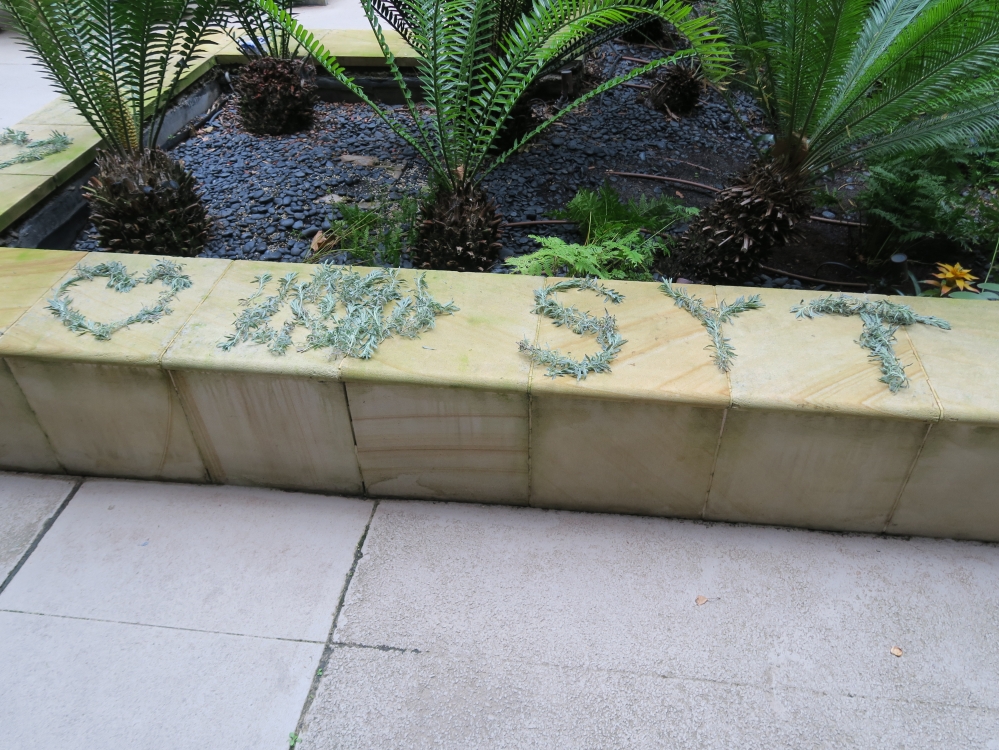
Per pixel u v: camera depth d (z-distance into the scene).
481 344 2.09
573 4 2.46
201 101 4.38
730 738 1.72
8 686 1.82
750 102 4.80
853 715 1.76
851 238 3.36
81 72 2.78
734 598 2.03
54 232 3.19
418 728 1.74
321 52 2.53
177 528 2.23
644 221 3.24
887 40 2.60
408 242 3.10
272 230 3.34
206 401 2.13
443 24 2.45
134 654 1.89
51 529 2.23
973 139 2.57
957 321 2.15
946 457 1.93
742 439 1.99
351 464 2.25
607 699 1.80
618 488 2.20
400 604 2.01
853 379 1.94
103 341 2.10
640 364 2.01
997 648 1.90
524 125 4.05
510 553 2.15
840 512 2.15
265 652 1.90
